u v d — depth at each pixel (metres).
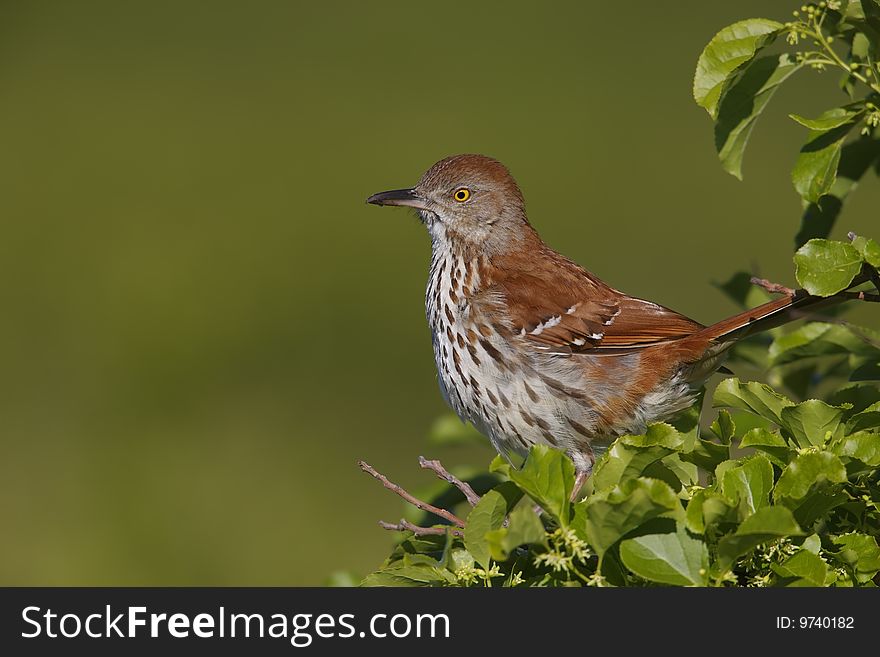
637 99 20.59
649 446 4.35
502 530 4.11
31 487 13.55
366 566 12.20
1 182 19.55
